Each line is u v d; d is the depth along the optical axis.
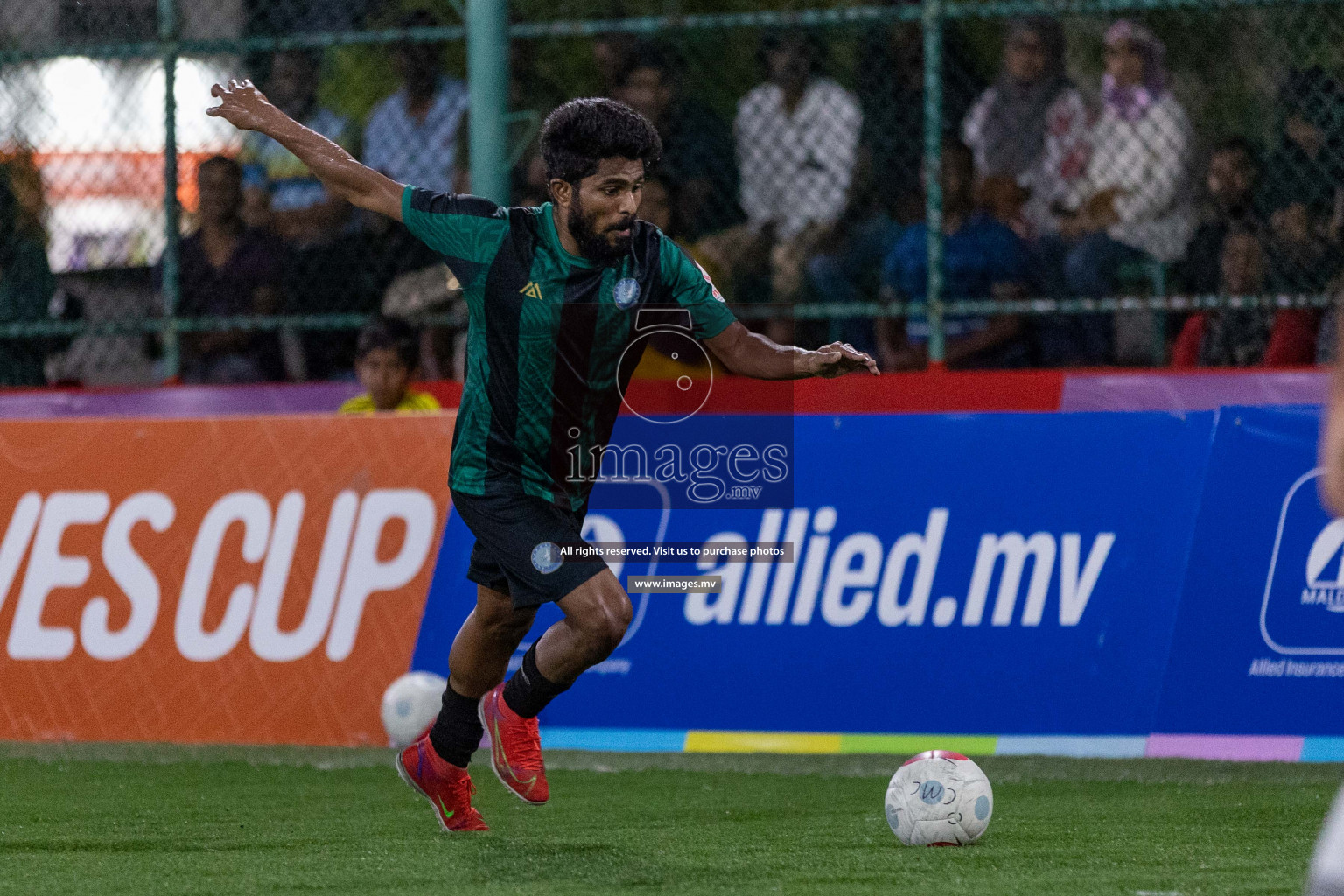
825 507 18.80
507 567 12.61
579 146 12.08
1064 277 23.95
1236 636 17.91
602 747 18.72
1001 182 24.14
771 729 18.47
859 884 11.65
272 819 15.15
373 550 19.36
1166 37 24.25
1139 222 23.92
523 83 26.73
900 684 18.36
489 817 15.28
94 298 25.80
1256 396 20.86
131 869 12.65
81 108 25.27
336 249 25.34
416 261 25.05
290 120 13.04
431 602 19.14
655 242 12.80
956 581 18.47
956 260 23.86
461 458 12.88
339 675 19.22
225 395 23.72
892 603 18.53
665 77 25.03
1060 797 16.03
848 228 24.67
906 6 23.06
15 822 15.09
